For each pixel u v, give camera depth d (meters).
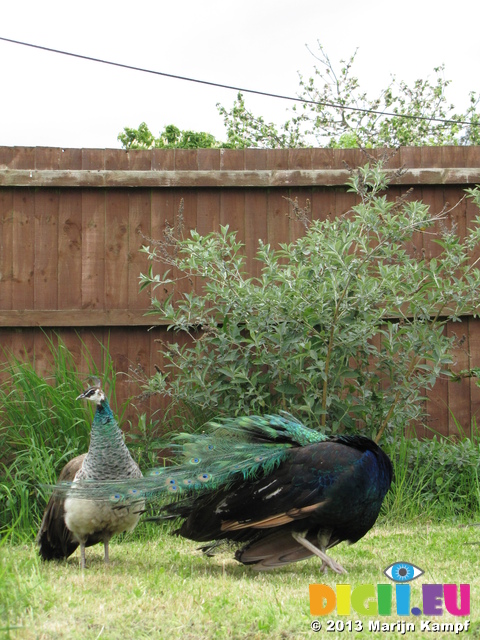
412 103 19.22
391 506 7.50
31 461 7.04
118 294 8.23
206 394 7.43
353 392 7.88
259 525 5.25
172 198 8.30
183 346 7.86
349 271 6.91
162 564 5.86
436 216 7.67
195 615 4.24
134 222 8.27
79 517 5.52
